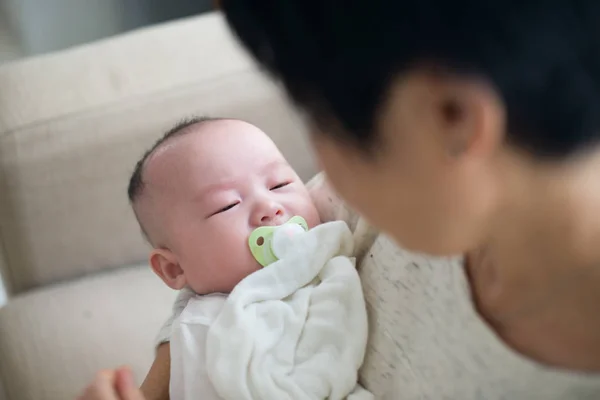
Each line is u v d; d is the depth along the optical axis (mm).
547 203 402
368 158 369
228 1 367
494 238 436
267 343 694
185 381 713
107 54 1146
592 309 428
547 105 346
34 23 1676
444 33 325
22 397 902
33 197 1055
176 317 795
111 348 931
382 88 343
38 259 1067
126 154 1063
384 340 647
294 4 338
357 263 773
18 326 972
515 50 326
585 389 447
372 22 328
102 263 1085
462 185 369
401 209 388
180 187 826
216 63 1109
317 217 848
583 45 340
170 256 840
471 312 502
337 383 665
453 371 531
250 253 792
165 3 1736
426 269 583
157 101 1083
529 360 465
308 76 353
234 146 837
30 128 1069
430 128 351
